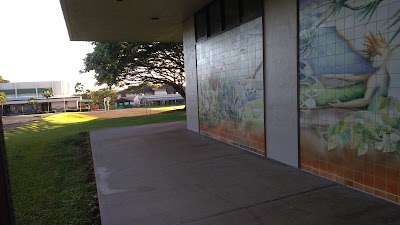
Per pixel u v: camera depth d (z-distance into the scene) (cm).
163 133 1044
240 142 748
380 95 391
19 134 1425
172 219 371
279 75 585
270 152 632
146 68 2288
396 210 362
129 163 655
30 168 689
